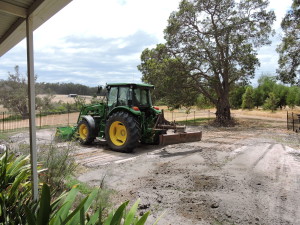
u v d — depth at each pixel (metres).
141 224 1.70
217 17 16.69
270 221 3.14
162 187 4.29
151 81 18.12
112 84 8.05
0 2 2.11
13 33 2.91
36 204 2.14
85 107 9.22
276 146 8.34
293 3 15.34
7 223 2.14
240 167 5.63
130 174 5.03
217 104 18.16
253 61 16.84
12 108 22.19
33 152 2.36
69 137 8.38
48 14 2.20
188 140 7.44
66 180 4.23
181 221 3.12
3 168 3.02
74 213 1.66
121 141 7.45
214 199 3.78
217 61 16.67
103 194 2.80
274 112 30.00
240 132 12.84
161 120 7.88
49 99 24.25
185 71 17.30
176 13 17.22
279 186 4.38
